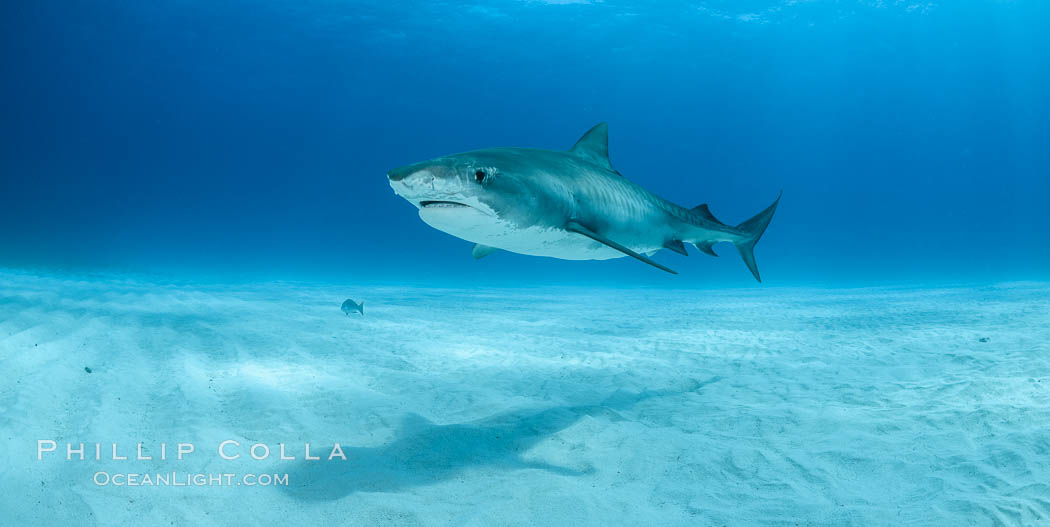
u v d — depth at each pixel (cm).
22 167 8106
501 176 347
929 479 342
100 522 275
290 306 1234
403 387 576
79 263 2806
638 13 4650
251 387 541
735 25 4978
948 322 1062
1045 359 632
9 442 361
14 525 266
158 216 9888
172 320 902
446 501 319
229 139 9538
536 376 640
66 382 513
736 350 815
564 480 346
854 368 674
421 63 6425
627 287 2842
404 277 3541
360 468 360
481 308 1427
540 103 8562
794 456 386
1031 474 336
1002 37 5638
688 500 326
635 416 493
